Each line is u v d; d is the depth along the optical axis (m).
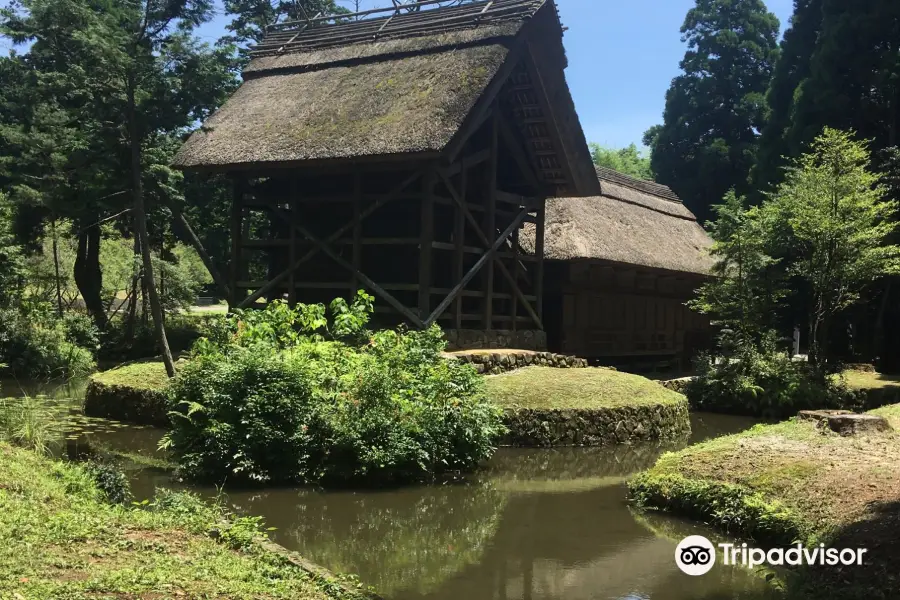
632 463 10.05
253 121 14.21
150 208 15.56
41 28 11.52
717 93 34.34
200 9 11.89
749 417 15.62
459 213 13.80
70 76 11.42
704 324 25.03
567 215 17.91
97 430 10.73
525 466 9.62
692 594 5.25
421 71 13.66
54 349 17.33
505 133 15.35
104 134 12.22
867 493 6.13
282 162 12.75
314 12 24.81
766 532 6.19
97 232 21.23
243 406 7.96
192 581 4.12
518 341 15.40
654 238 20.84
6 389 15.14
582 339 18.62
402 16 15.85
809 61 24.98
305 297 15.45
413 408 8.56
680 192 34.16
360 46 15.42
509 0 14.36
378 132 12.29
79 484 6.11
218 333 9.55
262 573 4.48
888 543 5.15
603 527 6.89
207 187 20.67
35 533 4.60
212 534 5.18
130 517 5.30
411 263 14.77
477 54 13.43
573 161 15.88
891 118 21.89
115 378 12.20
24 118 18.61
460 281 13.70
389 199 13.46
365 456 7.91
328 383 8.55
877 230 16.72
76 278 21.81
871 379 18.86
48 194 15.59
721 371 16.50
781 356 16.88
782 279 17.97
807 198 16.78
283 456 8.02
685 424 12.56
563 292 17.89
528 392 11.36
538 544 6.38
